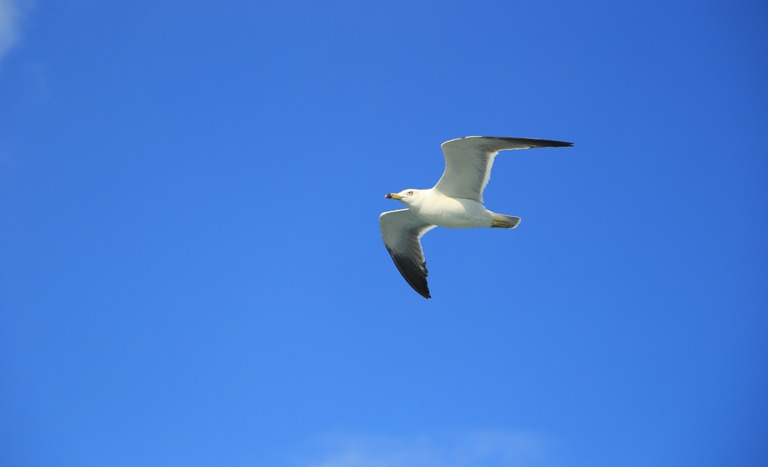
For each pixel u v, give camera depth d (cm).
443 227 1536
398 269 1747
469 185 1476
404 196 1508
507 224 1502
